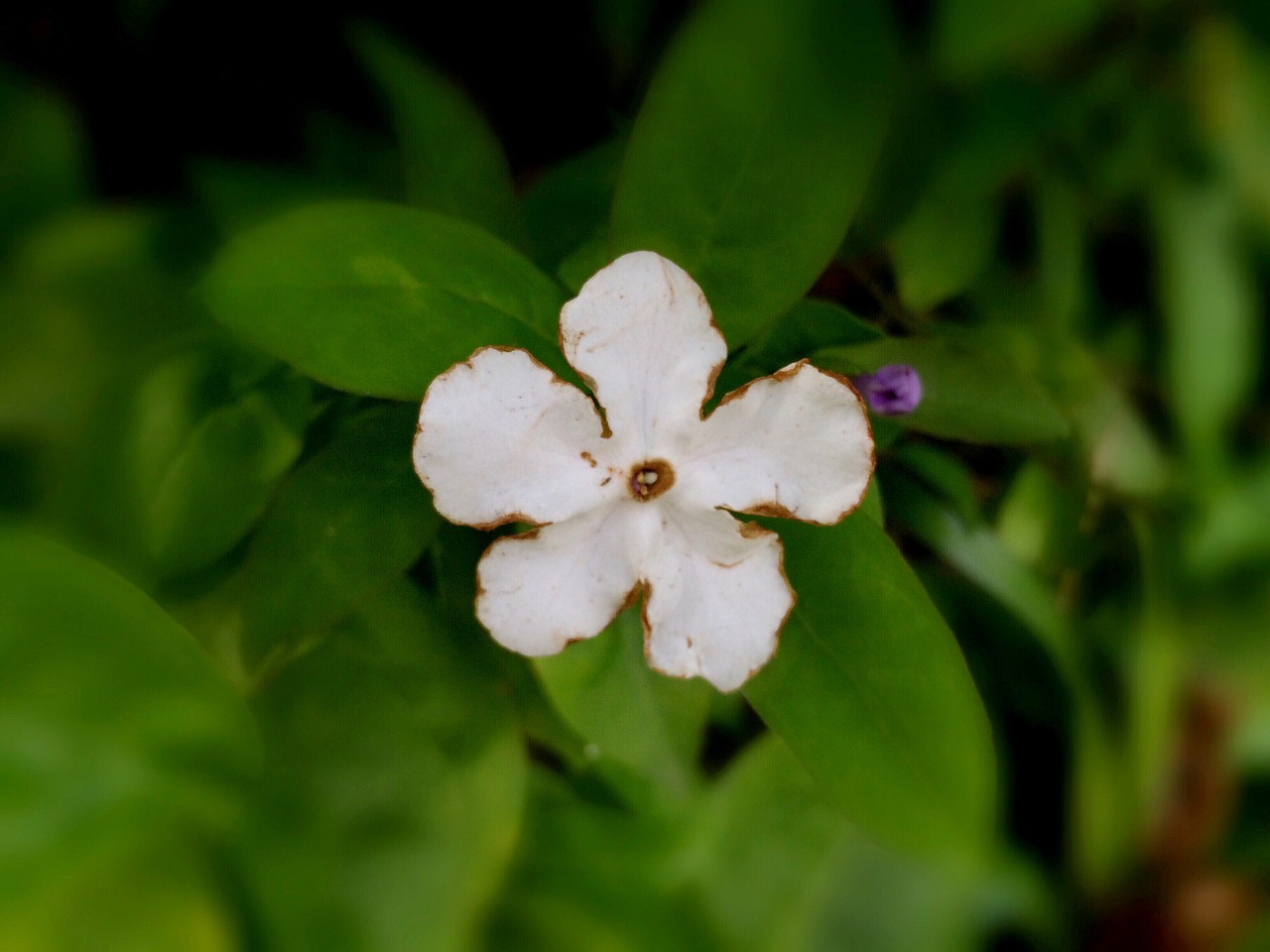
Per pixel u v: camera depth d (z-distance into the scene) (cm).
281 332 18
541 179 21
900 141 21
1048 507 23
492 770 20
